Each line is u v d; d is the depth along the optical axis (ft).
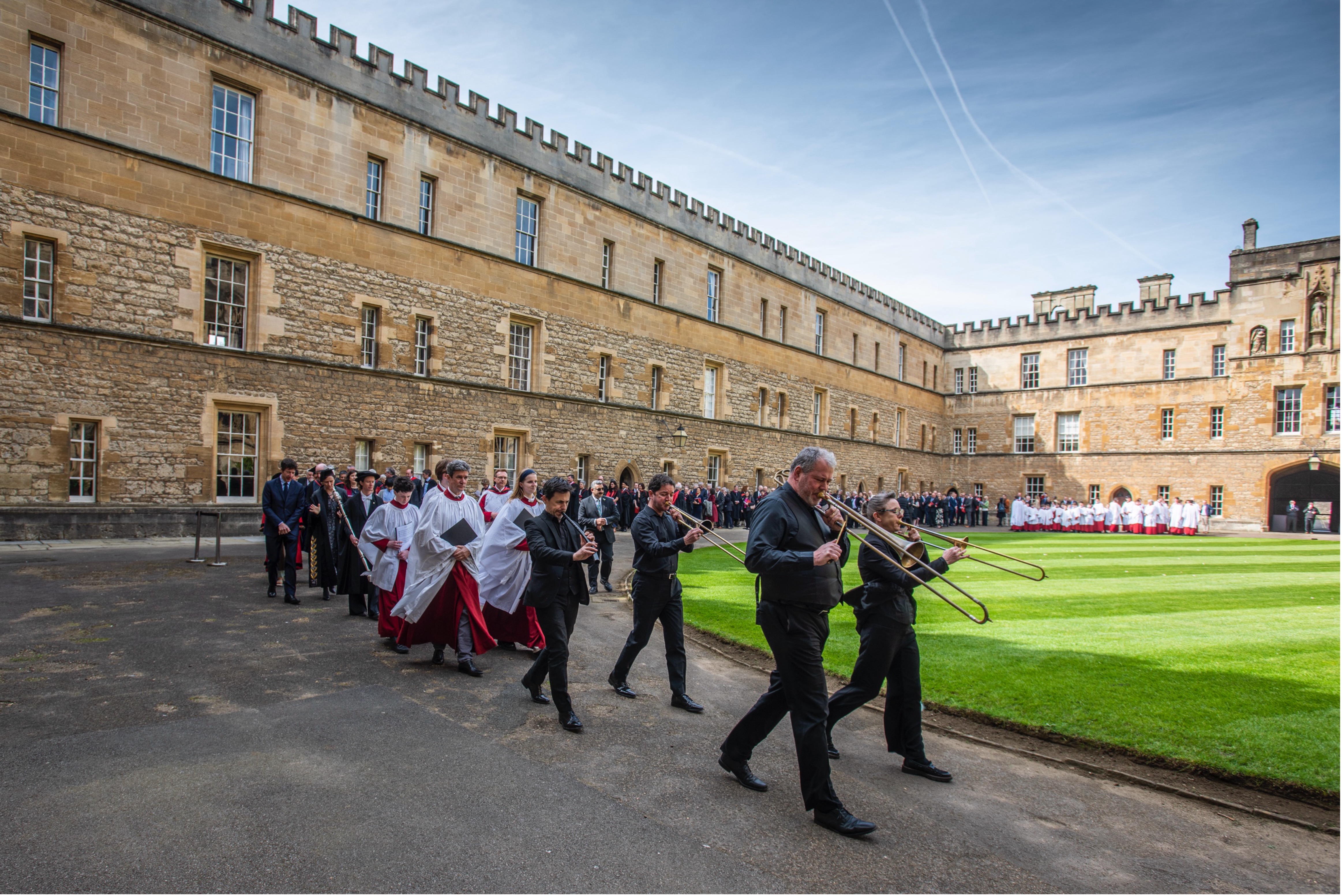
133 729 16.37
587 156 82.89
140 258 50.70
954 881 11.87
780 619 14.12
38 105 47.52
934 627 29.89
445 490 24.06
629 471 86.38
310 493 33.88
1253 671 23.06
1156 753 16.74
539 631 25.45
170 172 52.08
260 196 56.44
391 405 63.52
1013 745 18.01
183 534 51.65
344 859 11.50
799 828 13.55
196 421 52.75
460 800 13.87
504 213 73.77
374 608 29.14
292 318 58.03
